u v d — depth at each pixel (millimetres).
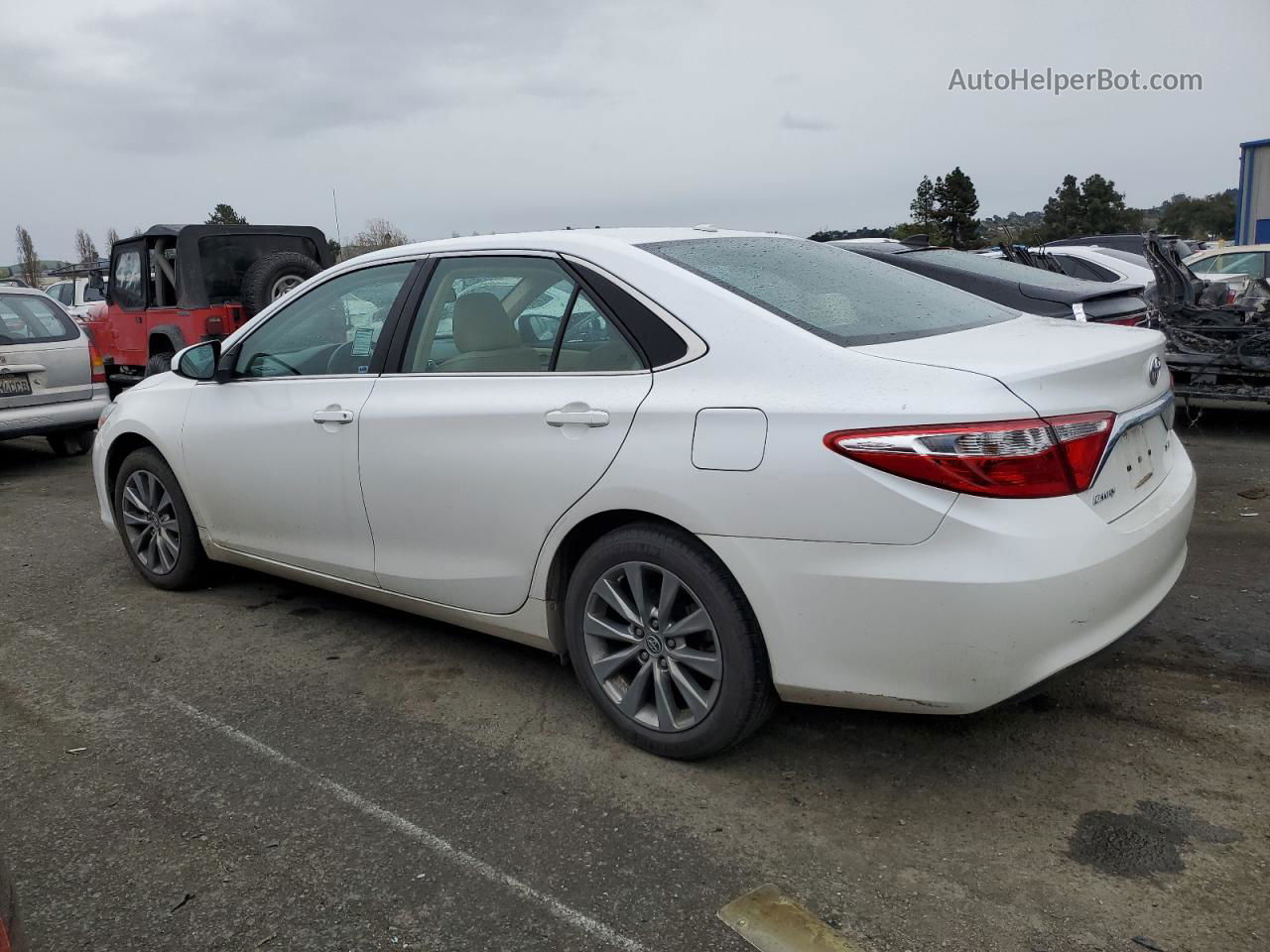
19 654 4262
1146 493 2971
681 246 3436
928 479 2512
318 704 3670
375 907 2508
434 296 3715
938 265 7184
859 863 2619
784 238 3918
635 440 2975
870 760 3129
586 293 3254
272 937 2412
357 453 3791
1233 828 2688
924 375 2617
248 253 10898
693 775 3080
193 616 4652
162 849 2781
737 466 2764
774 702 2986
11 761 3307
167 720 3578
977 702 2602
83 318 12938
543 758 3223
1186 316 8445
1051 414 2559
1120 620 2725
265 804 2994
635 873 2609
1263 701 3371
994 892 2480
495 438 3344
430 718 3531
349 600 4809
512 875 2619
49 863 2734
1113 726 3254
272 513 4254
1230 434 8273
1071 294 6594
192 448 4527
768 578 2752
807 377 2754
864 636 2654
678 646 3053
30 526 6645
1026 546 2496
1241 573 4668
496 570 3441
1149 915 2371
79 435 9555
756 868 2613
